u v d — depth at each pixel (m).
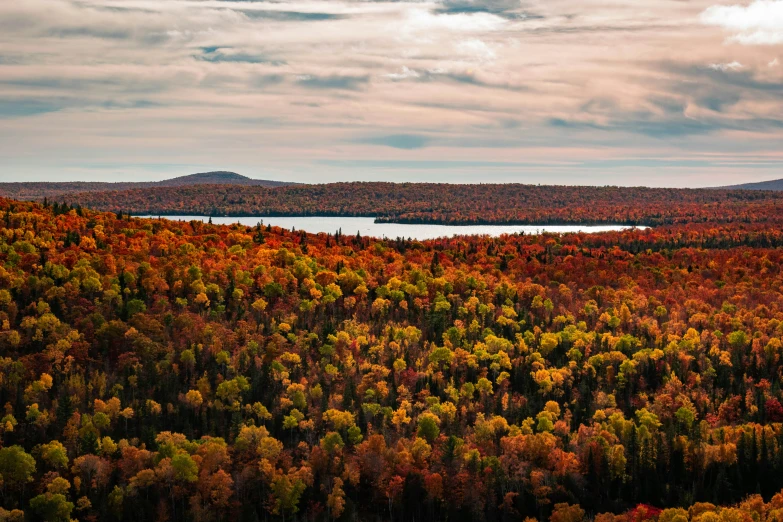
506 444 161.25
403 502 147.38
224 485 142.88
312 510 144.38
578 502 150.12
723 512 130.25
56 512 133.00
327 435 158.88
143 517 138.12
